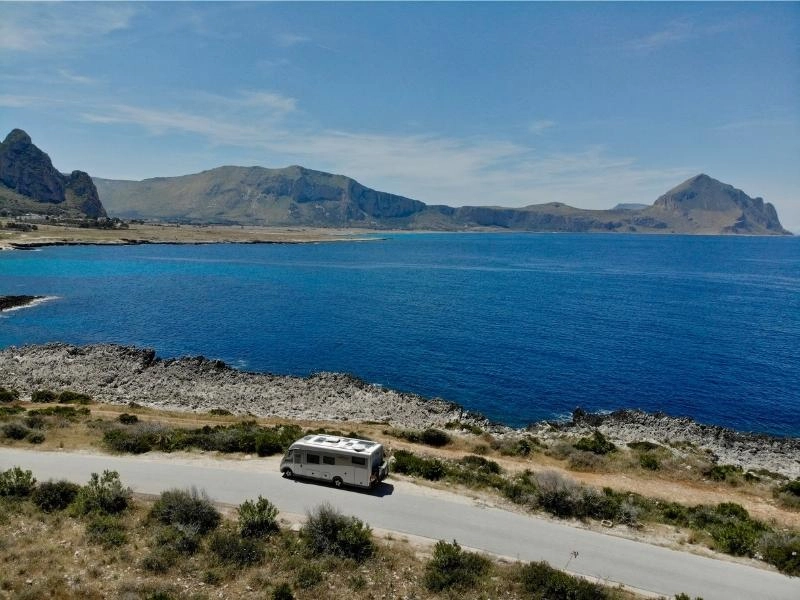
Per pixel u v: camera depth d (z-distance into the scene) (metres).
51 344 75.25
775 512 32.72
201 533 24.70
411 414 55.22
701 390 68.06
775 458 48.31
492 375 72.12
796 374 75.00
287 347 84.88
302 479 31.72
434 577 21.70
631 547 25.61
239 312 112.44
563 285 169.62
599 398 64.62
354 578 21.61
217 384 62.66
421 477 33.22
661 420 56.03
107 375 62.50
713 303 135.25
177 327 97.19
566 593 20.94
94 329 93.62
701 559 24.77
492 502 29.94
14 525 24.42
